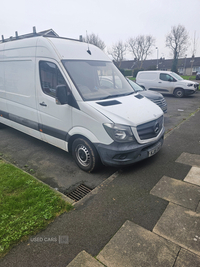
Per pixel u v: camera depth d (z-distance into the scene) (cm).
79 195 356
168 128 716
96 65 457
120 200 331
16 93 541
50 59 422
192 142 564
